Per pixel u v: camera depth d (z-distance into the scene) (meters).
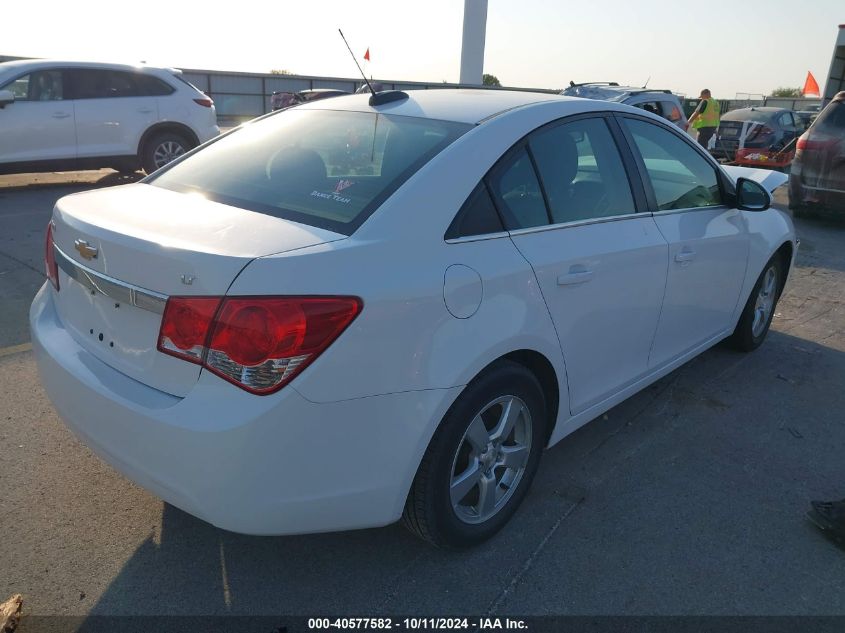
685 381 4.38
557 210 2.84
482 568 2.62
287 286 1.99
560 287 2.71
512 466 2.76
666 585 2.57
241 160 2.93
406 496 2.34
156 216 2.40
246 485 2.02
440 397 2.28
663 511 3.02
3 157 9.37
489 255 2.46
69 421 2.42
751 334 4.75
